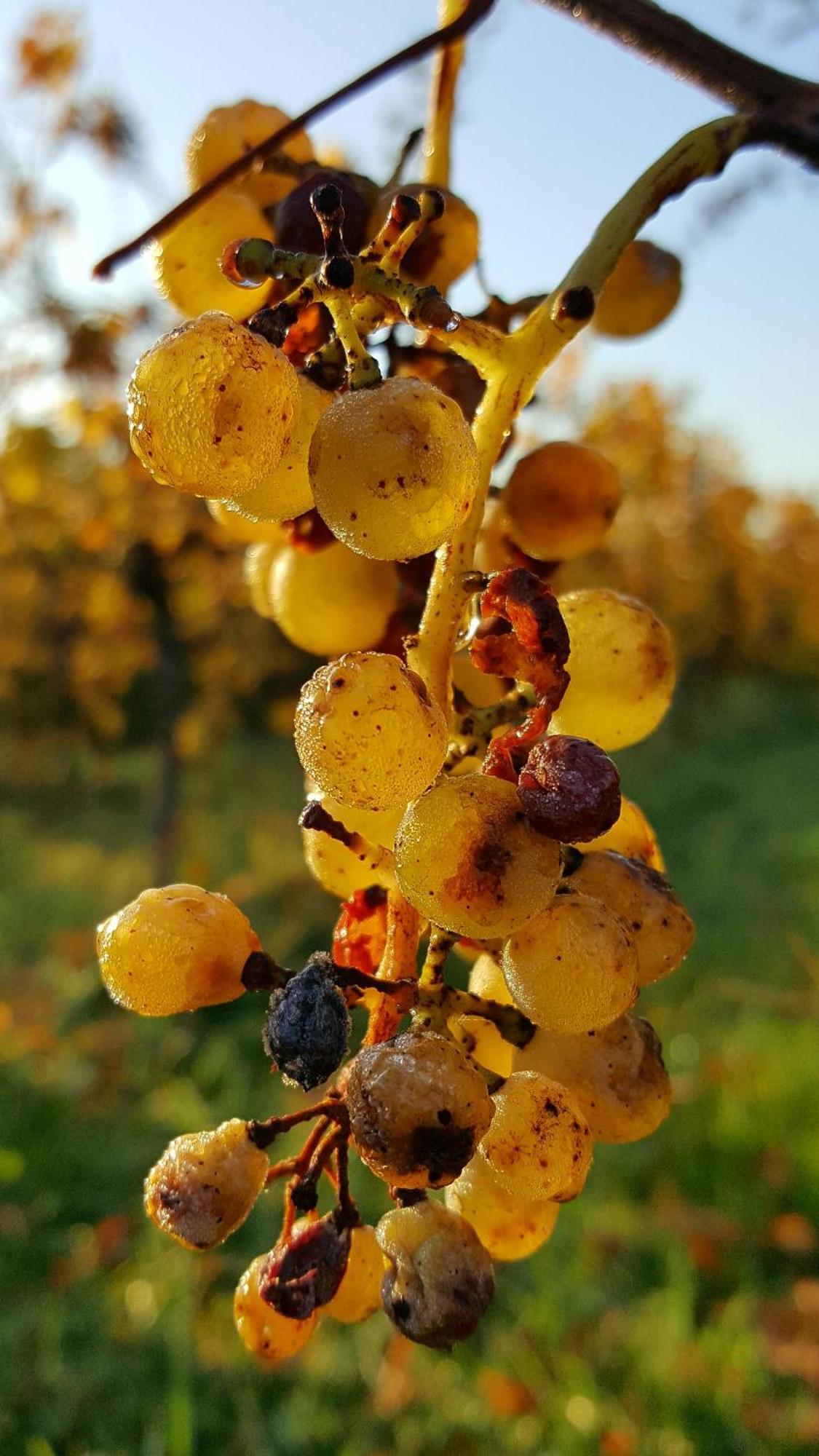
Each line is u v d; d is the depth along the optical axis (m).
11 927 1.14
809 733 2.41
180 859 1.20
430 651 0.10
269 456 0.09
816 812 1.51
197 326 0.09
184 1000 0.11
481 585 0.10
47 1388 0.50
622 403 1.67
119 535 0.95
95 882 1.28
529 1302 0.52
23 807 1.66
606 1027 0.11
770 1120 0.66
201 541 0.94
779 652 2.93
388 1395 0.49
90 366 0.81
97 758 1.68
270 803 1.54
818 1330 0.51
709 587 2.21
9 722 1.59
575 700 0.12
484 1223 0.11
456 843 0.09
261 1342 0.11
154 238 0.12
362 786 0.09
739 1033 0.77
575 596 0.13
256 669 1.16
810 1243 0.56
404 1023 0.23
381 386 0.09
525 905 0.09
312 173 0.13
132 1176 0.65
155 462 0.09
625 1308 0.52
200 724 1.16
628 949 0.10
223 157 0.13
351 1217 0.11
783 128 0.12
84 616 1.10
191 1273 0.56
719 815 1.51
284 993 0.10
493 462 0.10
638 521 1.93
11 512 0.95
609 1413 0.47
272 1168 0.11
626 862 0.12
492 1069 0.12
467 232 0.13
